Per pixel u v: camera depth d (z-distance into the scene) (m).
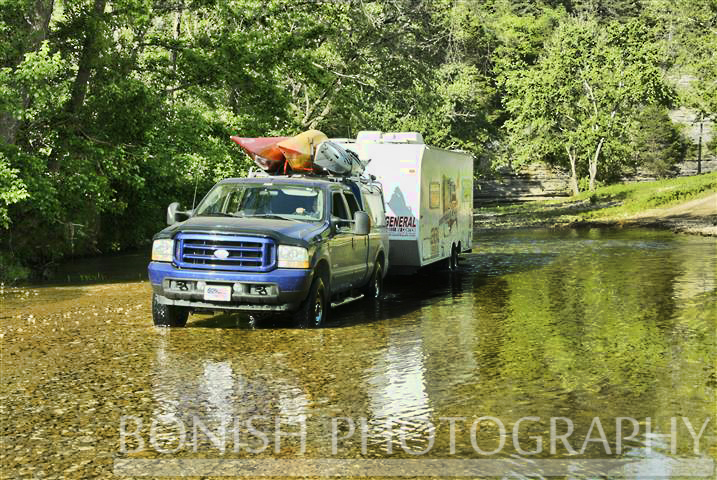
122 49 23.66
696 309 13.17
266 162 14.76
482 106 84.31
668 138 96.25
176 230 11.16
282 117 28.36
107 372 8.52
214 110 28.16
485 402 7.24
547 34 112.12
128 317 12.58
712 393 7.53
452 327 11.54
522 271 20.12
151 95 21.98
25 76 18.45
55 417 6.78
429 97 47.41
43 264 22.95
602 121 74.56
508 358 9.27
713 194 54.56
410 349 9.83
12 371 8.59
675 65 80.56
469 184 22.05
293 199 12.40
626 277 18.25
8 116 19.89
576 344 10.16
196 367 8.77
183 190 29.39
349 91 40.66
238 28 27.39
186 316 11.70
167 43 25.44
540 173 94.12
